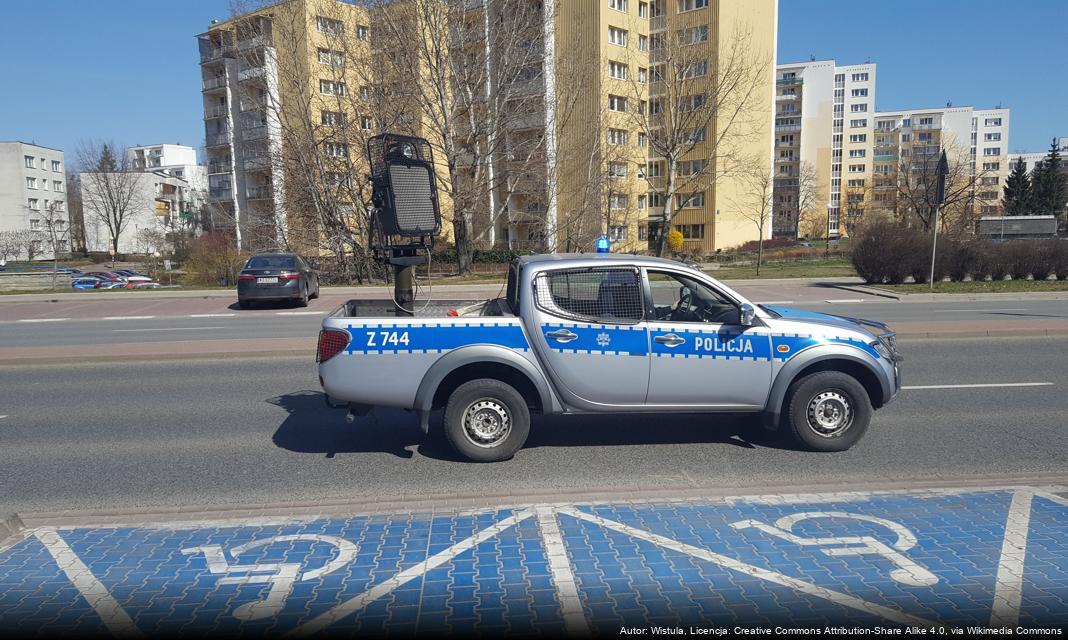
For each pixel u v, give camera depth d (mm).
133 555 4125
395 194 6781
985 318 15383
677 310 6254
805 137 105500
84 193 83250
